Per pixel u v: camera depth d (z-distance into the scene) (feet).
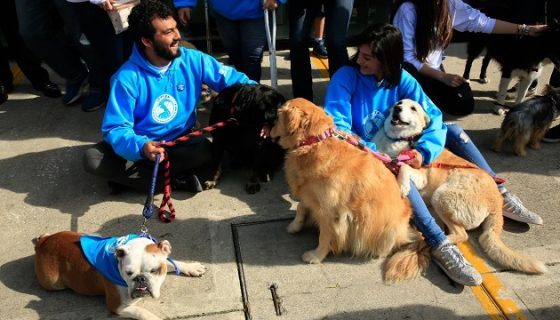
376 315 8.47
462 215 9.70
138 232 10.47
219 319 8.42
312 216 9.95
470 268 8.97
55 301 8.77
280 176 12.46
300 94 14.85
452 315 8.46
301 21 13.50
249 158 12.07
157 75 10.69
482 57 19.13
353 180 8.73
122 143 10.16
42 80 16.26
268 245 10.09
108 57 14.32
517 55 14.10
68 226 10.69
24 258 9.80
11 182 12.17
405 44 12.89
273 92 11.05
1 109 15.66
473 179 9.90
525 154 13.17
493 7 15.06
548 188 11.76
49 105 15.96
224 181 12.29
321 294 8.90
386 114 11.30
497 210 9.82
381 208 8.95
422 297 8.82
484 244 9.75
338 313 8.52
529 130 12.68
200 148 11.39
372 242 9.37
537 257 9.68
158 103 10.94
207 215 10.97
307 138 8.88
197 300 8.77
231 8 13.12
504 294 8.86
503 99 15.12
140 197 11.68
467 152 11.35
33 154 13.29
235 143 11.70
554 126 14.38
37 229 10.60
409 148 10.83
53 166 12.79
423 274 9.31
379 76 10.64
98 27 13.57
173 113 11.24
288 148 9.29
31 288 9.07
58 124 14.83
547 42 13.56
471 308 8.59
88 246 8.32
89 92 15.70
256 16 13.21
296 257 9.77
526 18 14.08
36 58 15.98
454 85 13.15
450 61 19.02
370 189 8.79
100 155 10.85
